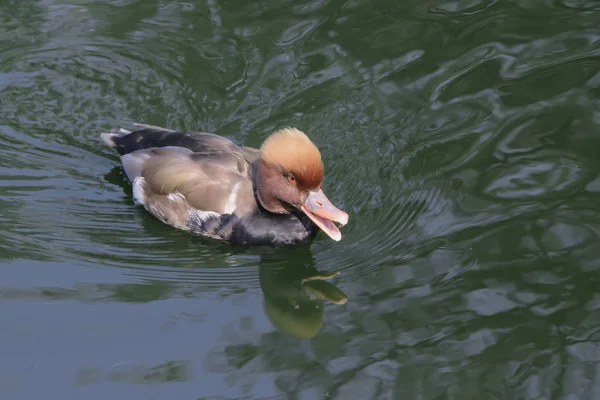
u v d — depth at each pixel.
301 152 6.74
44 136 8.40
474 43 9.39
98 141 8.38
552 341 5.97
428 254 6.96
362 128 8.39
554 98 8.57
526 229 7.09
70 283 6.75
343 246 7.23
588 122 8.25
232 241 7.37
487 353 5.91
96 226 7.48
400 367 5.85
